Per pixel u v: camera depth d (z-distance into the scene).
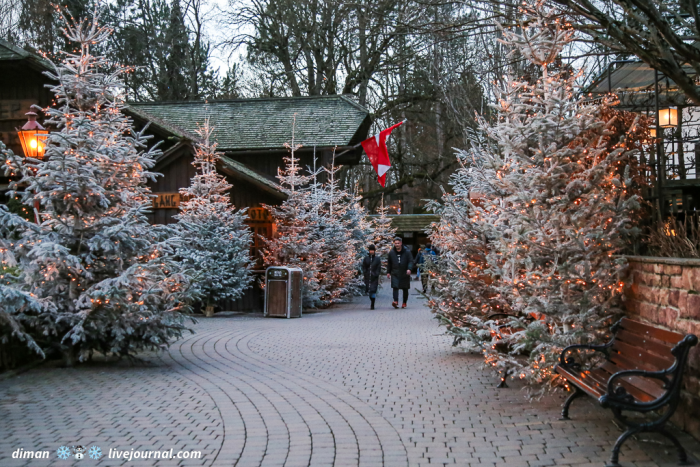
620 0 6.73
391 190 37.28
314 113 26.44
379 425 6.10
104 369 9.38
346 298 23.59
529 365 7.00
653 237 8.25
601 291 6.65
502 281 7.39
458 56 14.98
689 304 5.46
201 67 40.72
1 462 4.98
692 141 12.84
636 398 5.19
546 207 6.80
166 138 22.12
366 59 31.27
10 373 8.78
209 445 5.45
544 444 5.38
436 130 36.66
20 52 20.83
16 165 9.27
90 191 9.40
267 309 17.98
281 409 6.79
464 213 9.81
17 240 9.02
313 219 20.36
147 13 39.69
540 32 7.20
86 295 9.09
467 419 6.28
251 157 24.69
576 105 7.04
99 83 10.20
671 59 6.89
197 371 9.21
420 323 15.94
